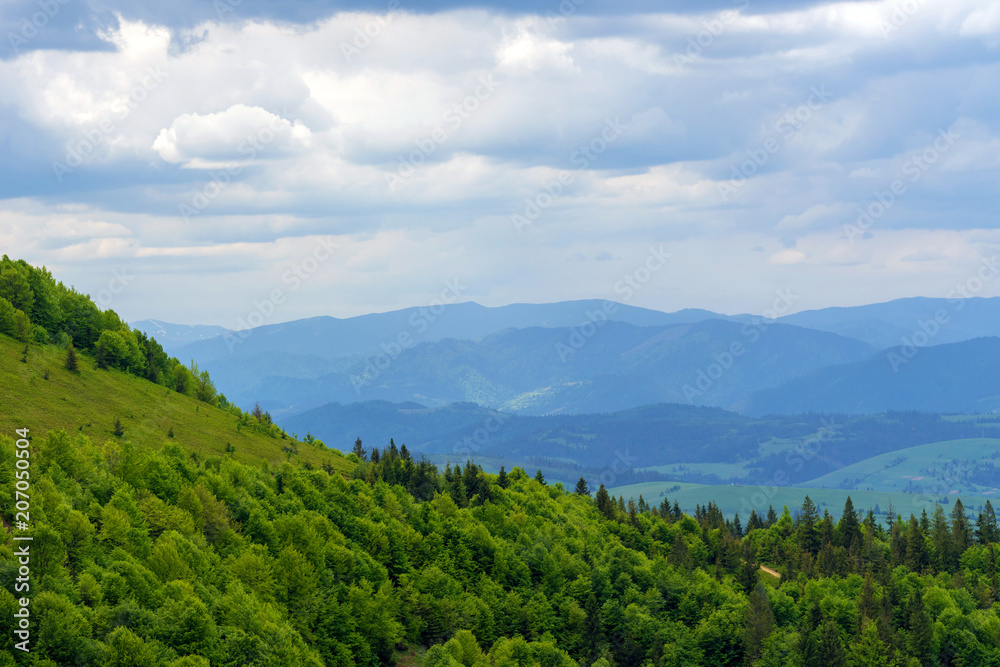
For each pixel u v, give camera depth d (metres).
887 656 175.62
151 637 104.56
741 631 179.12
